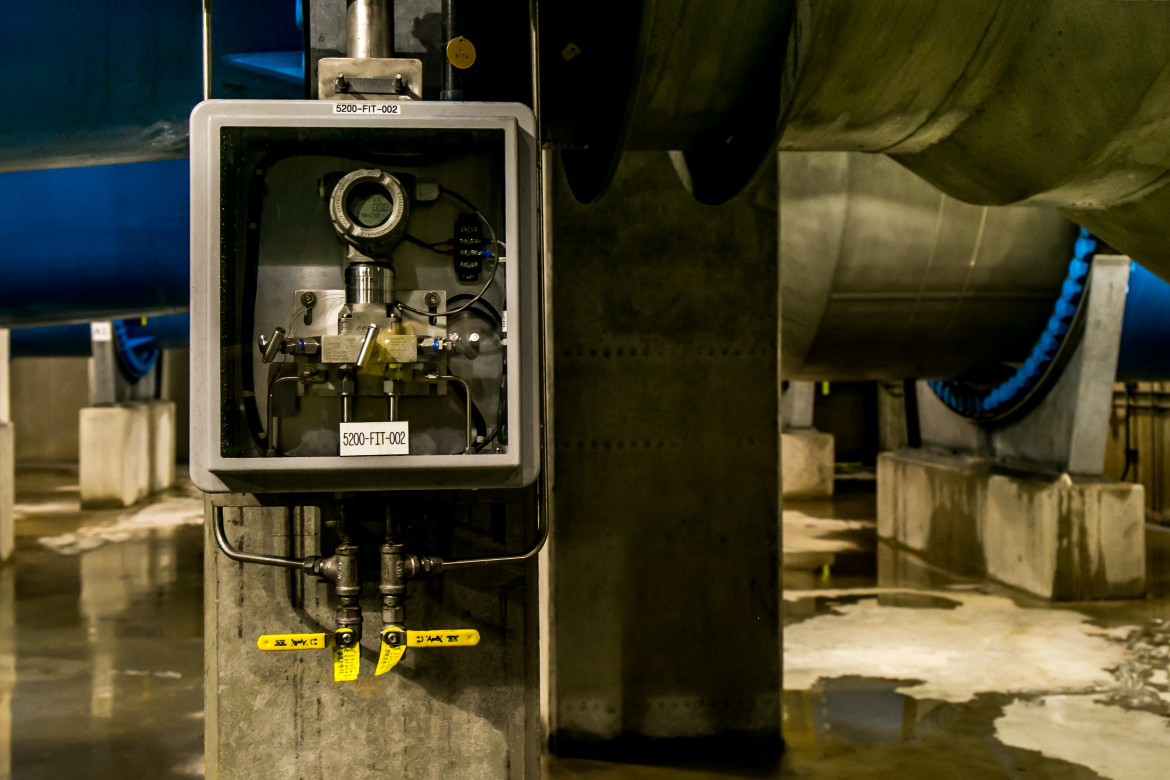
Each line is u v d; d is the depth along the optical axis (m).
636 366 4.23
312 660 2.54
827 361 7.30
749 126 2.86
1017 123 2.85
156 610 6.82
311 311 2.20
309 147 2.23
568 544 4.18
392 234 2.17
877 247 6.45
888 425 14.55
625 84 2.55
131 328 12.70
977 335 7.15
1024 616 6.45
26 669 5.46
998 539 7.57
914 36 2.65
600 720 4.19
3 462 8.56
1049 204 3.23
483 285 2.27
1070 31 2.61
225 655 2.52
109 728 4.55
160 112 3.34
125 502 11.97
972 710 4.68
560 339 4.18
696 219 4.26
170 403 13.79
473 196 2.27
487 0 2.65
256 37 3.29
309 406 2.21
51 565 8.41
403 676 2.55
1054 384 7.17
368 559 2.49
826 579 7.76
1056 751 4.17
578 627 4.18
